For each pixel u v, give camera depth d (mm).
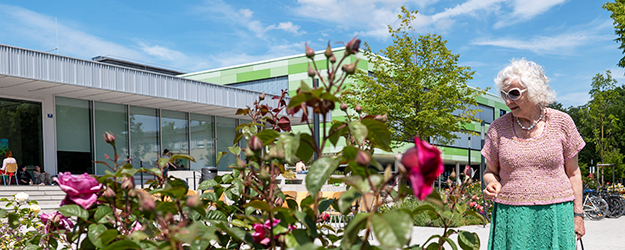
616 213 12938
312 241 1167
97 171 15656
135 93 14906
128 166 1416
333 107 1124
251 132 1795
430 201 941
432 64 18391
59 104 14977
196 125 18891
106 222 1306
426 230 9008
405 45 18453
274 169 1259
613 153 28469
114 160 1383
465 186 1609
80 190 1266
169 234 997
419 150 798
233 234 1188
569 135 2387
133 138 16734
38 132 14445
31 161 14211
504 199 2482
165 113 17875
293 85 30297
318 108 1140
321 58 25188
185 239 961
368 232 937
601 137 29547
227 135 20016
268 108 1881
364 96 18234
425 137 17953
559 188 2373
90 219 1366
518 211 2424
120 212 1373
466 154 36500
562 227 2354
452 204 1569
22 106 14156
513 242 2428
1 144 13594
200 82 16984
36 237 1647
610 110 33312
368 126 1187
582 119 30484
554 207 2363
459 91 19375
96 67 13914
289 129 1870
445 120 17312
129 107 16719
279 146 1151
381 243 808
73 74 13328
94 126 15727
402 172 816
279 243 1223
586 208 12539
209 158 19172
